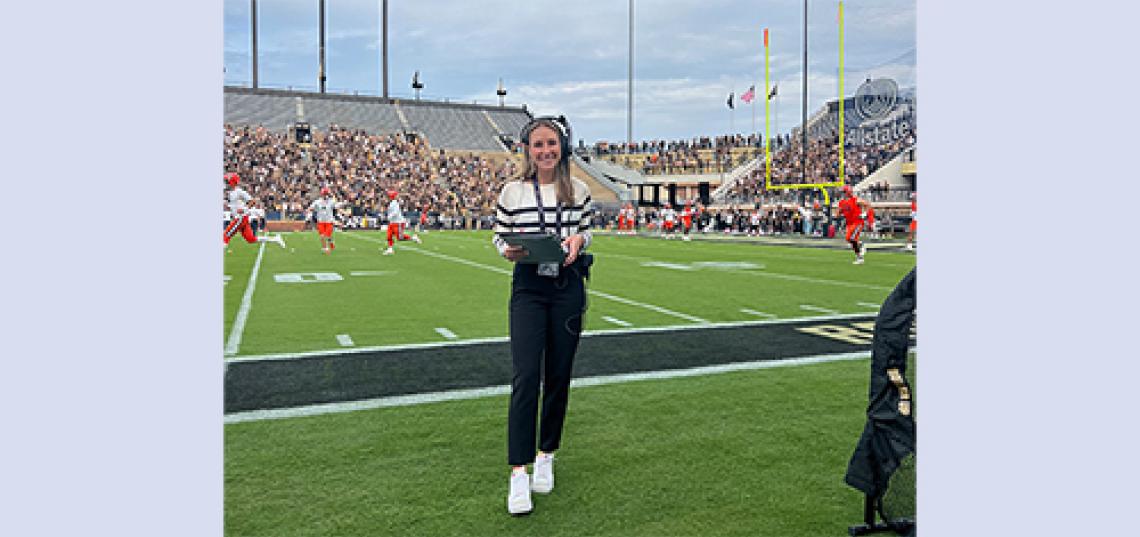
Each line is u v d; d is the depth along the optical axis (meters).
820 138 38.12
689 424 3.86
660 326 6.84
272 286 10.38
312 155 42.22
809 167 35.44
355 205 38.81
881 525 2.63
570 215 3.05
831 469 3.22
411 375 4.93
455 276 11.95
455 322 7.14
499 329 6.73
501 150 50.69
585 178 43.72
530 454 2.86
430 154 47.03
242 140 40.91
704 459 3.34
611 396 4.39
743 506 2.83
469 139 50.88
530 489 2.94
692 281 11.09
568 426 3.82
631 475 3.15
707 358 5.44
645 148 49.75
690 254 17.83
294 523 2.67
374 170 43.03
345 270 13.02
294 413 4.04
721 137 45.78
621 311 7.83
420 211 39.81
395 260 15.49
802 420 3.92
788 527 2.65
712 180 41.12
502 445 3.54
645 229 38.56
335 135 44.78
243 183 37.66
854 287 10.20
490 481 3.09
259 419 3.93
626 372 5.00
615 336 6.33
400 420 3.92
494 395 4.43
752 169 39.59
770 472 3.18
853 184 32.44
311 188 39.56
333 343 6.05
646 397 4.37
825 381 4.76
